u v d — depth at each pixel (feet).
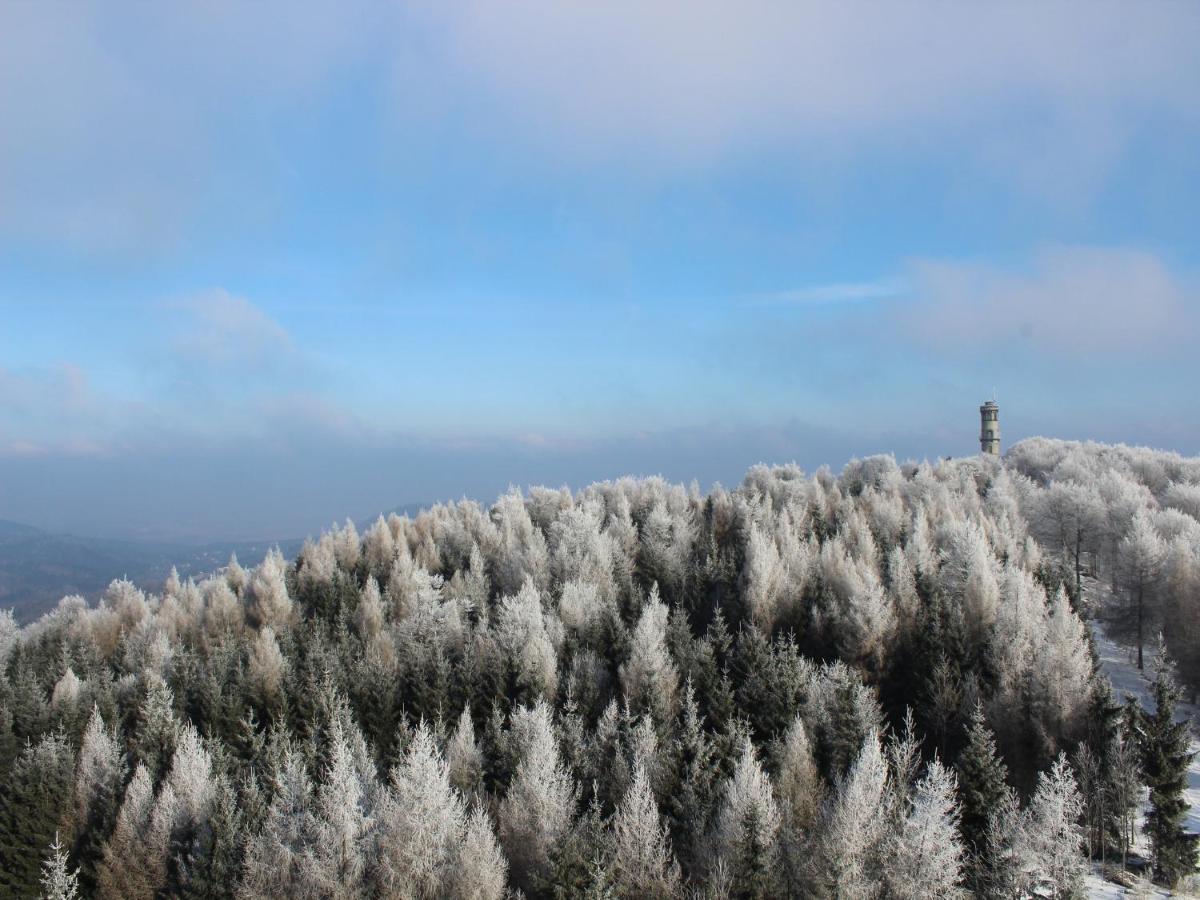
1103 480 368.48
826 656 220.43
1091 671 180.14
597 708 201.46
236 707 209.87
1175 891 133.69
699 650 202.39
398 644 243.19
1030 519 338.34
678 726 178.09
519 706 176.35
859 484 455.63
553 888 120.78
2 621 317.63
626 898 122.72
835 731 161.79
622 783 149.59
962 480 408.26
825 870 113.60
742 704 183.93
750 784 126.93
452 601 252.62
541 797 136.77
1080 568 319.88
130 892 145.07
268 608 306.35
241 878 133.39
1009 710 170.30
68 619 350.23
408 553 356.79
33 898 162.40
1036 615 204.23
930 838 110.22
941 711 173.99
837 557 262.06
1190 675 230.07
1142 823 155.12
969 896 122.21
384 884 122.31
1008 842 121.80
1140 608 258.37
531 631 213.05
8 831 168.86
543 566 293.43
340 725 169.17
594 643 231.91
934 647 198.70
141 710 208.54
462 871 122.11
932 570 256.93
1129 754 146.61
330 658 225.76
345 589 318.65
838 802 118.01
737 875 119.75
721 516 366.84
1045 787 124.98
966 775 139.74
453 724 200.54
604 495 444.55
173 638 291.38
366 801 139.74
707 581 277.64
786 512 323.37
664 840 132.77
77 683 226.99
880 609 212.23
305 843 126.72
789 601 245.24
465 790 158.40
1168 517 299.79
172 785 159.74
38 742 207.21
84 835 170.50
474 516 398.21
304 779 137.08
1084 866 130.62
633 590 270.67
